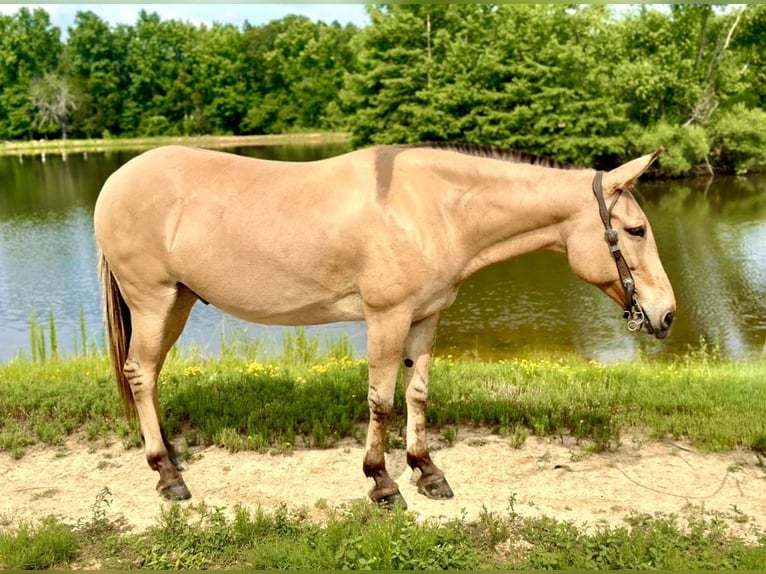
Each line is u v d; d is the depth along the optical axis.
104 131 81.69
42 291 16.30
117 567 3.74
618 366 8.01
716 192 29.98
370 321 4.17
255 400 6.00
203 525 4.21
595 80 30.69
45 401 5.98
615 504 4.41
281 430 5.44
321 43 80.12
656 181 34.06
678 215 24.88
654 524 4.10
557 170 4.18
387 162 4.16
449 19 31.86
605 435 5.21
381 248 4.00
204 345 11.75
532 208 4.11
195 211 4.24
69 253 20.64
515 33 30.58
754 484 4.66
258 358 9.38
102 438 5.48
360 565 3.57
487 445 5.31
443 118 30.06
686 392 6.28
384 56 32.09
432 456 5.12
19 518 4.31
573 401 6.01
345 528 3.93
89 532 4.09
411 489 4.65
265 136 80.00
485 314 13.95
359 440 5.38
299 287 4.22
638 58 34.94
